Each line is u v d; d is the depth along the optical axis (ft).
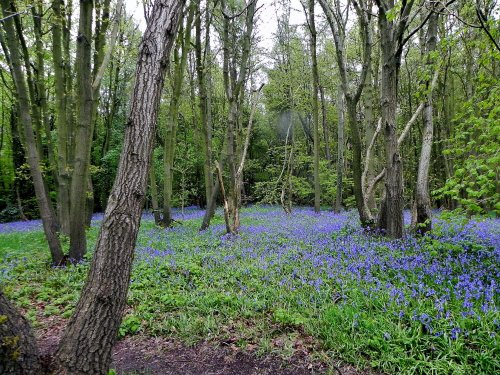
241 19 62.80
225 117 95.66
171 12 9.91
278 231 40.40
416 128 83.71
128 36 57.82
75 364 8.44
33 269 27.91
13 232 57.21
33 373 8.03
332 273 21.27
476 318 14.44
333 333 15.02
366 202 37.63
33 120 47.50
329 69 84.38
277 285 20.86
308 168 114.62
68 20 42.19
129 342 16.25
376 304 16.89
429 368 12.46
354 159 35.91
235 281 21.98
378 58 59.06
